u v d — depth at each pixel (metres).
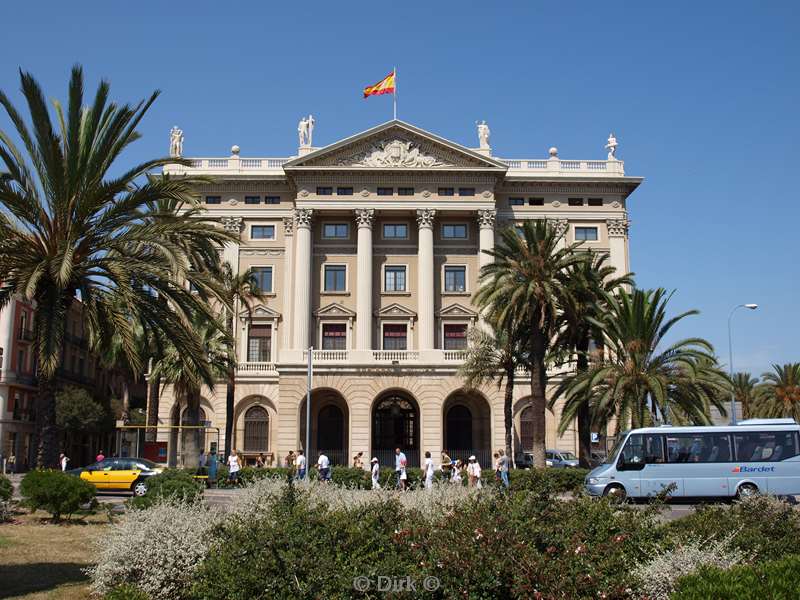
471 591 9.55
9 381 62.84
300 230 63.88
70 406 66.62
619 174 67.75
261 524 11.16
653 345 39.75
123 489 36.50
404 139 64.88
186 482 21.42
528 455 58.53
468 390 52.06
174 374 44.91
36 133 22.14
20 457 64.94
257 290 48.12
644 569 10.50
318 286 64.88
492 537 10.09
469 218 66.06
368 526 10.91
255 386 63.41
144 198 23.23
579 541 10.33
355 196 64.44
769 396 73.44
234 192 66.94
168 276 22.80
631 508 12.35
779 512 13.95
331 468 42.19
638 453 31.53
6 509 22.12
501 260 45.84
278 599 9.88
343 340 64.19
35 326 22.58
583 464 40.78
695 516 14.02
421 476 41.28
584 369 41.62
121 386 91.12
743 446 31.27
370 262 63.81
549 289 39.31
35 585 13.25
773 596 7.78
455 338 64.06
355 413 58.34
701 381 38.75
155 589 11.90
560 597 9.30
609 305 41.12
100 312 23.73
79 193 22.72
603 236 67.00
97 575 12.27
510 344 44.78
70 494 22.12
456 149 64.25
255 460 62.12
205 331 44.38
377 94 65.31
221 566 10.48
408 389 58.81
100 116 23.70
